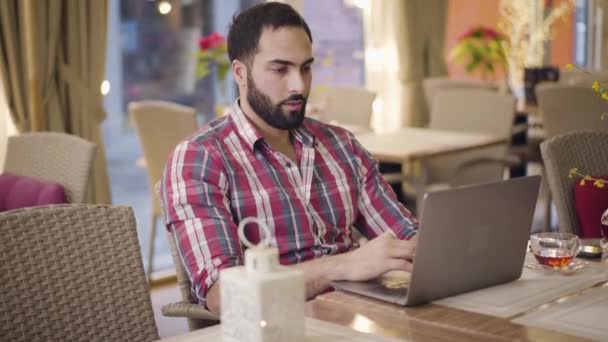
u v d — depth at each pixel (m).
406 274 2.05
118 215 1.97
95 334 1.90
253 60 2.28
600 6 8.54
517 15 7.30
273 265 1.41
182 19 7.76
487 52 6.53
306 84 2.29
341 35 6.73
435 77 6.90
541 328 1.64
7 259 1.82
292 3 6.34
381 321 1.70
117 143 7.83
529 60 7.40
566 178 2.85
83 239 1.92
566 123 5.31
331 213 2.41
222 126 2.35
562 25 8.38
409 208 4.90
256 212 2.29
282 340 1.39
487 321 1.69
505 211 1.89
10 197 3.07
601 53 8.59
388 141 4.65
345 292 1.92
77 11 4.49
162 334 4.03
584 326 1.65
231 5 7.57
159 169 4.61
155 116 4.52
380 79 6.66
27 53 4.21
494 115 5.12
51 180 3.16
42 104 4.40
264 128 2.36
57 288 1.87
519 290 1.91
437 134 4.91
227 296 1.42
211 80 7.96
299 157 2.41
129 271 1.96
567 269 2.08
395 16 6.61
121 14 7.60
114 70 7.66
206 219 2.18
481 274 1.90
